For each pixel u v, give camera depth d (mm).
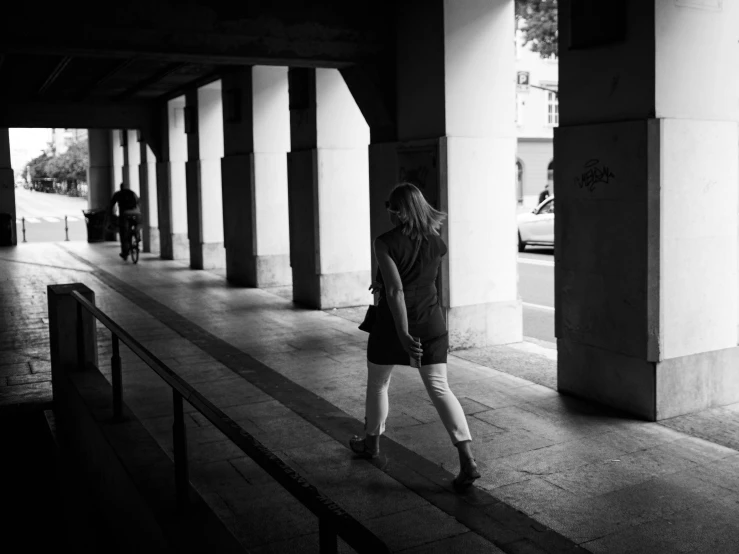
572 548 3729
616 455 4902
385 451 5055
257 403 6219
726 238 5668
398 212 4418
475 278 7980
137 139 21938
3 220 21969
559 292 6184
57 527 6645
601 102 5719
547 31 17406
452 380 6746
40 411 6816
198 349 8281
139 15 7328
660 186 5336
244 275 13312
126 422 5043
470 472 4359
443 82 7691
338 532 1960
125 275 15023
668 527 3920
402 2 8234
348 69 8680
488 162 7938
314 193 10469
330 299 10680
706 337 5660
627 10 5434
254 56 7852
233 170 13320
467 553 3707
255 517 4129
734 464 4723
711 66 5504
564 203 6062
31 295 12578
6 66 12203
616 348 5719
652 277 5414
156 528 3549
